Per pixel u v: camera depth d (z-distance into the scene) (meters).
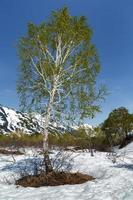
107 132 52.94
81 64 21.02
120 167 24.17
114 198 14.48
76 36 20.98
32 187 18.36
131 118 55.00
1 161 31.97
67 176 19.31
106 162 27.66
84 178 19.75
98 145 46.75
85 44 21.38
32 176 19.91
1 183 20.17
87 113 20.45
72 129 21.28
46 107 20.91
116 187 16.73
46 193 16.44
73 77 20.81
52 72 20.70
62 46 21.33
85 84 21.00
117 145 52.59
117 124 53.66
